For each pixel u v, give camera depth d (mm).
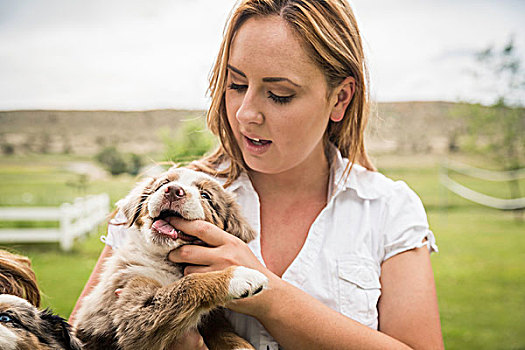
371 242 2268
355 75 2225
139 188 2479
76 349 1991
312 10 2037
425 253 2254
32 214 12914
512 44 25391
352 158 2414
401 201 2334
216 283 1941
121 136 26969
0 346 1799
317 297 2170
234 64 2039
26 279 2271
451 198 21531
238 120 2061
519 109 25656
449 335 7652
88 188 21000
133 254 2318
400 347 1968
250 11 2021
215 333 2188
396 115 28500
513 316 8562
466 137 27891
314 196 2414
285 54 1962
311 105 2047
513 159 25938
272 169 2150
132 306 2025
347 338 1930
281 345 2031
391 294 2168
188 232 2109
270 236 2354
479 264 12094
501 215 18984
